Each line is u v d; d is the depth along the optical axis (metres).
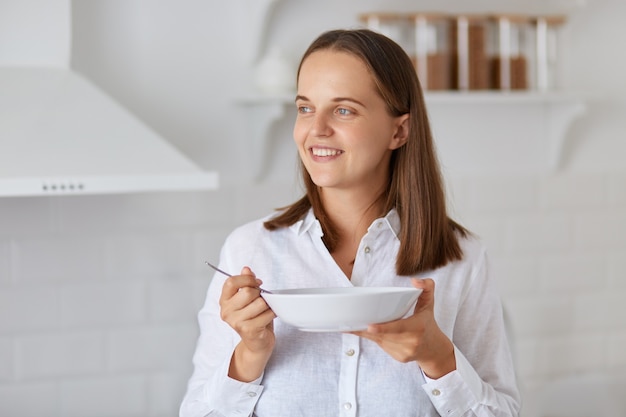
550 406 2.75
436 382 1.60
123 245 2.94
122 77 2.89
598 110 3.41
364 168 1.62
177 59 2.94
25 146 2.36
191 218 2.99
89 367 2.94
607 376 2.79
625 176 3.47
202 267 3.02
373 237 1.71
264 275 1.71
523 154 3.33
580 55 3.36
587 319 3.46
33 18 2.60
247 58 3.00
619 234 3.48
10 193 2.28
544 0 3.28
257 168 3.01
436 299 1.71
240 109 3.01
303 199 1.76
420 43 3.02
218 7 2.97
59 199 2.88
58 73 2.59
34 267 2.87
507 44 3.11
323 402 1.62
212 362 1.70
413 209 1.71
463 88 3.06
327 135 1.59
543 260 3.38
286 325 1.66
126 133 2.49
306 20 3.04
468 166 3.26
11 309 2.86
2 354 2.86
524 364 3.38
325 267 1.70
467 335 1.74
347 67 1.60
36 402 2.90
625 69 3.43
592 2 3.37
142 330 2.98
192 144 2.97
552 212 3.38
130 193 2.93
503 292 3.35
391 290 1.45
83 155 2.39
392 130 1.68
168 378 3.01
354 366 1.63
